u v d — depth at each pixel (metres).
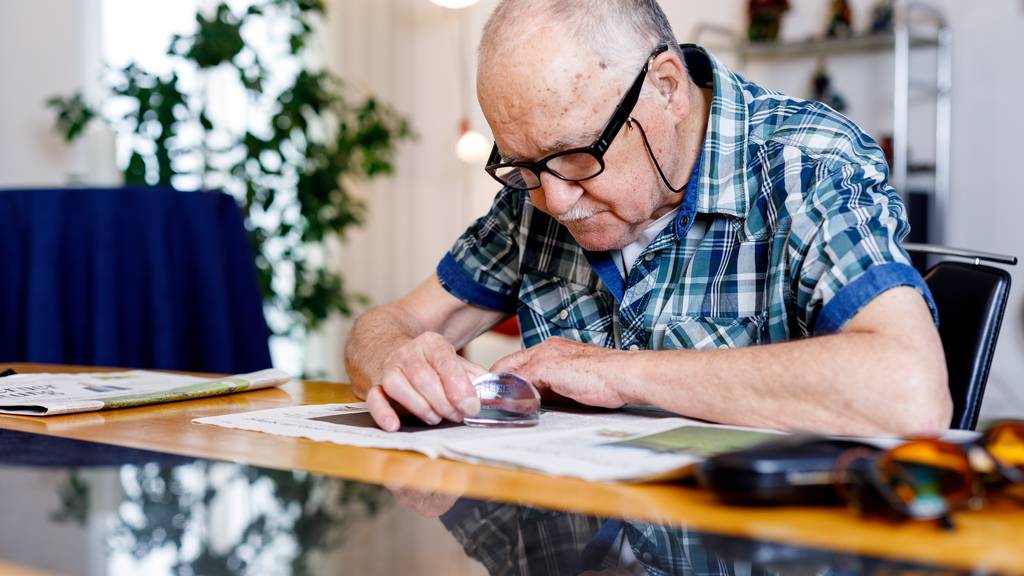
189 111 3.40
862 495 0.56
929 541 0.52
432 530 0.55
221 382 1.23
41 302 1.97
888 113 4.02
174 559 0.48
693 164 1.25
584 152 1.07
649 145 1.12
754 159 1.23
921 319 0.90
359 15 4.89
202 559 0.48
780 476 0.58
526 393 0.91
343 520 0.57
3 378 1.25
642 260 1.28
